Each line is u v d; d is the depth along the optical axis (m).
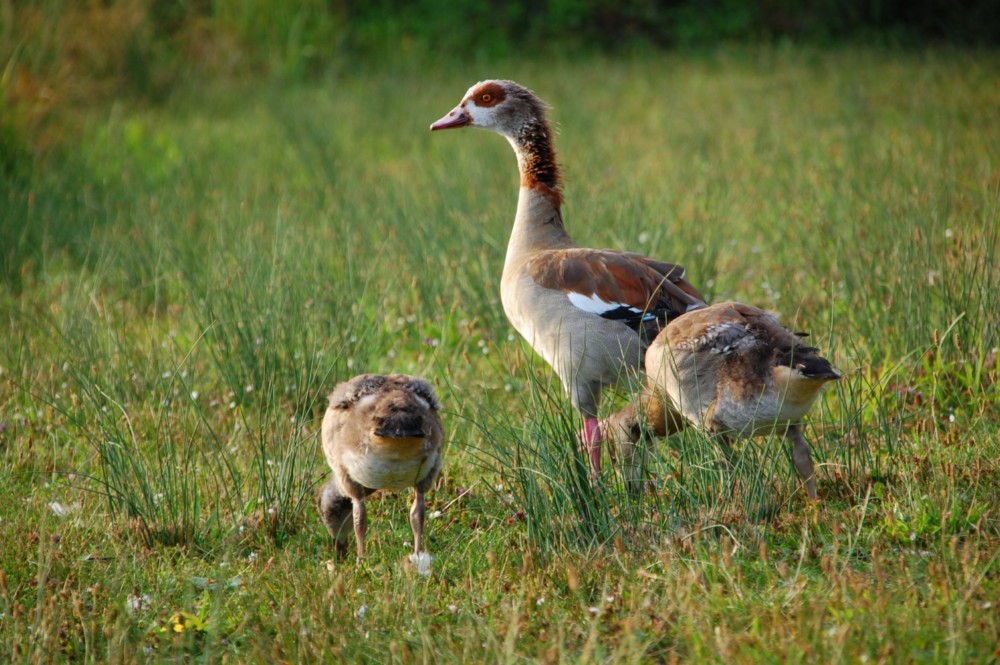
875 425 10.45
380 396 8.32
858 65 29.78
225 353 12.19
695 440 9.14
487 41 35.75
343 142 24.72
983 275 11.46
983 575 7.25
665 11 37.22
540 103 11.96
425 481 8.66
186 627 7.64
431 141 24.62
